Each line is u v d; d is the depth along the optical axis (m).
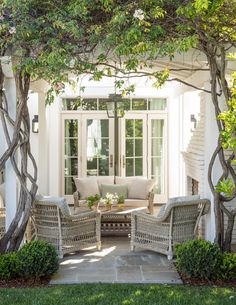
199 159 6.83
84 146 10.98
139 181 9.19
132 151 11.00
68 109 10.95
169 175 10.95
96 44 4.94
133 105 10.95
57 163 10.66
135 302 4.16
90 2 4.52
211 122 6.07
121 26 4.60
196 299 4.25
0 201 7.29
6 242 5.41
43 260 4.85
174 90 10.03
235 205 6.56
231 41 5.12
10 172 5.62
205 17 4.57
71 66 5.08
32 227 6.50
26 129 5.55
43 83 8.04
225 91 5.34
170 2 4.59
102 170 11.05
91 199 7.47
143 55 5.45
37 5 4.72
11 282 4.83
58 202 5.74
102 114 10.93
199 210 6.13
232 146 4.48
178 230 5.95
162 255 6.10
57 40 4.72
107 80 10.53
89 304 4.11
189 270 4.86
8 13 4.77
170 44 4.59
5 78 5.52
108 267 5.50
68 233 5.97
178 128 10.48
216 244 5.22
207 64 5.64
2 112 5.44
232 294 4.41
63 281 4.92
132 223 6.32
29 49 4.94
